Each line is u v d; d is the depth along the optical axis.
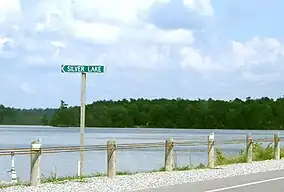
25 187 17.81
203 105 158.62
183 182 19.19
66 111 160.25
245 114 149.62
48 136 109.56
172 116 161.62
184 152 47.94
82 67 20.66
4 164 36.97
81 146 20.78
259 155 31.25
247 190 16.94
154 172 22.98
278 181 19.55
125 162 38.22
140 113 161.25
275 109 145.75
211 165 25.30
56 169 29.88
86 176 21.59
